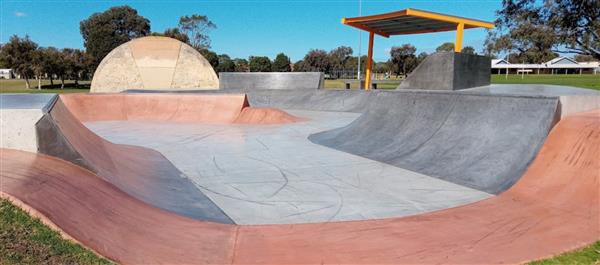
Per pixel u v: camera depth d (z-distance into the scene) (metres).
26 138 4.68
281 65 72.62
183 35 55.34
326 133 11.39
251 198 5.71
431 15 16.94
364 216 4.90
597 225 4.29
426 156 7.74
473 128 7.79
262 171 7.37
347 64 79.50
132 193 5.05
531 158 6.29
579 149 5.91
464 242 3.97
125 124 14.56
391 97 10.60
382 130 9.80
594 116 6.86
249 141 10.75
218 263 3.49
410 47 58.41
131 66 30.31
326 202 5.51
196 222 4.63
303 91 21.36
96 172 4.98
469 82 15.10
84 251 3.08
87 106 16.09
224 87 23.95
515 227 4.36
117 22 56.66
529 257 3.57
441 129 8.39
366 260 3.58
